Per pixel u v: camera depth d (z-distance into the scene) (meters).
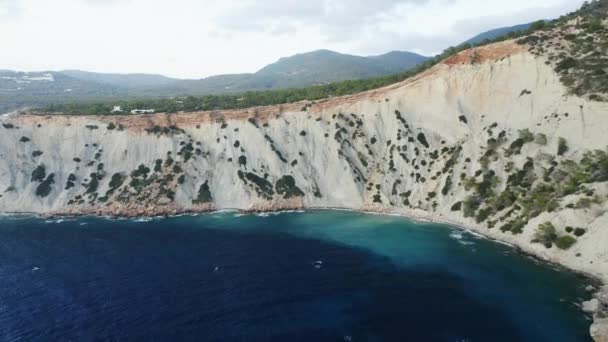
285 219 103.00
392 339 50.66
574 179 79.00
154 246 84.50
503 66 108.06
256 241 86.56
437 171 105.00
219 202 114.75
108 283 67.12
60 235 92.81
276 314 56.72
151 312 57.69
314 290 63.62
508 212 85.00
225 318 55.88
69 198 115.94
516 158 92.50
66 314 57.56
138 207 111.00
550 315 54.94
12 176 119.94
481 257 74.62
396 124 118.38
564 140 87.19
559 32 107.06
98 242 87.56
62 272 71.62
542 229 74.75
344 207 110.50
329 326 53.59
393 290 63.12
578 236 70.56
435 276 67.50
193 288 64.94
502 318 54.62
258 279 67.81
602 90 87.62
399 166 111.88
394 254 77.31
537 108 97.25
